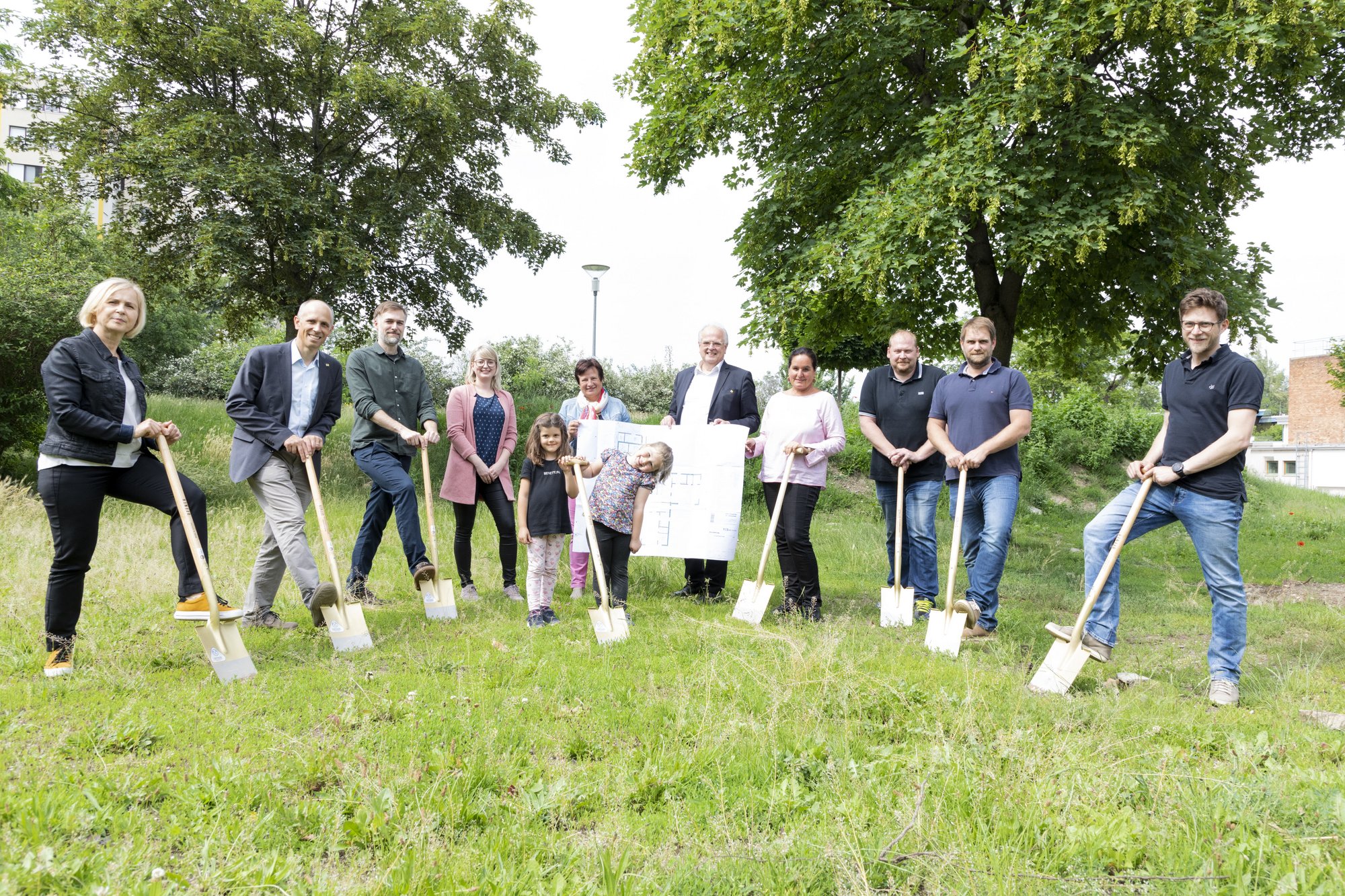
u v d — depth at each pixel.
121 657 4.07
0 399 10.21
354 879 2.16
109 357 4.09
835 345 12.63
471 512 6.32
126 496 4.13
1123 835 2.40
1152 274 10.39
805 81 11.55
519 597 6.30
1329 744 3.27
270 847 2.30
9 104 13.87
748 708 3.51
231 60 13.22
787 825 2.54
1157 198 9.56
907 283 10.27
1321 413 45.00
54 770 2.68
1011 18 9.47
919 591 6.19
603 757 3.10
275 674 3.97
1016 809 2.55
